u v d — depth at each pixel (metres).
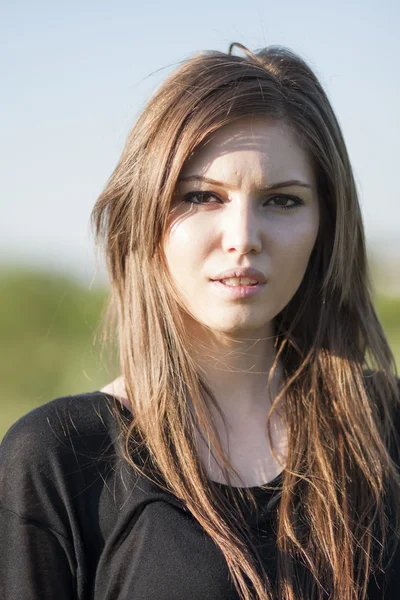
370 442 2.11
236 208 1.85
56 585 1.85
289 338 2.19
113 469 1.89
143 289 2.03
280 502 1.91
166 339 1.99
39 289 6.68
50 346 5.77
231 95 1.84
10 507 1.88
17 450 1.90
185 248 1.88
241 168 1.83
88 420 1.94
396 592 1.96
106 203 2.08
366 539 1.96
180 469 1.90
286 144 1.89
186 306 1.95
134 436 1.93
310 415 2.11
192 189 1.86
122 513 1.85
